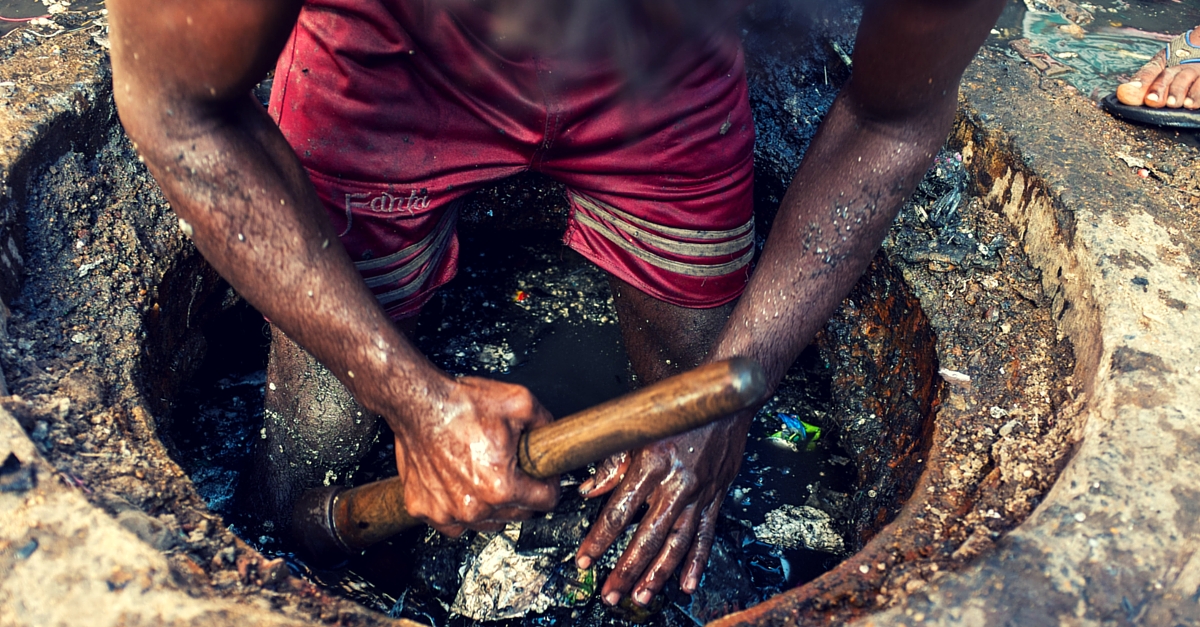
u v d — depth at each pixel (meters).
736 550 2.06
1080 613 1.33
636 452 1.74
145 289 1.98
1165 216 2.02
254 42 1.16
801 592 1.43
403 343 1.43
